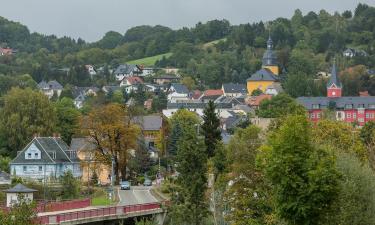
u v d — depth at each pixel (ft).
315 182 227.20
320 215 231.71
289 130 235.20
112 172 557.74
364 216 268.82
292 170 231.09
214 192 365.20
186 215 388.57
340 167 273.13
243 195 327.47
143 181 624.59
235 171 335.67
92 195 505.25
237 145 340.39
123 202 461.37
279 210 232.73
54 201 435.12
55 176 604.49
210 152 527.40
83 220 366.22
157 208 413.39
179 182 403.95
